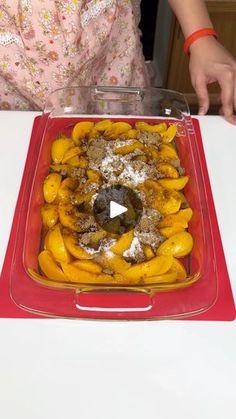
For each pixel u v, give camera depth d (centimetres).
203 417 53
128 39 101
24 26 85
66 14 84
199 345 59
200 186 74
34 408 54
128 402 54
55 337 60
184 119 86
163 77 190
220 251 69
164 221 67
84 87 89
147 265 61
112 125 83
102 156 75
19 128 87
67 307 61
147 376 57
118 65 103
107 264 62
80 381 56
